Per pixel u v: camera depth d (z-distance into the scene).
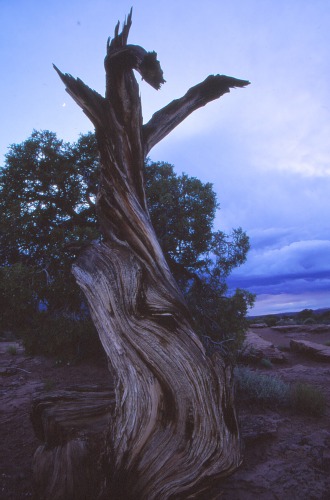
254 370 10.88
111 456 2.86
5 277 5.32
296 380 9.40
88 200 6.81
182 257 8.30
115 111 2.90
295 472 4.20
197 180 8.09
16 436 5.32
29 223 6.02
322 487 3.86
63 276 5.60
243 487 3.88
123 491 2.79
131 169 3.13
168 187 7.60
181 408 2.80
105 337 3.16
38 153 6.59
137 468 2.77
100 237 5.59
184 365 2.89
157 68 2.41
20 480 3.98
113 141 3.00
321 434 5.37
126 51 2.55
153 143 3.32
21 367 9.67
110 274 3.23
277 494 3.73
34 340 6.12
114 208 3.24
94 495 2.95
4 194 6.34
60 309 6.15
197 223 7.71
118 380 3.05
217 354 3.14
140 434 2.81
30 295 5.34
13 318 5.77
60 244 5.57
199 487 2.68
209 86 3.27
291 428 5.71
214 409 2.78
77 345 6.85
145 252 3.22
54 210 6.60
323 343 17.22
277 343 17.94
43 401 4.00
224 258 8.41
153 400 2.86
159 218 7.73
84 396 4.05
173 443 2.76
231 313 7.95
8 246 6.30
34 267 5.88
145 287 3.13
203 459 2.68
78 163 6.82
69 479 3.11
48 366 9.67
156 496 2.70
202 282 8.27
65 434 3.41
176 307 3.11
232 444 2.74
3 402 6.94
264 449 4.91
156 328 3.00
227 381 2.94
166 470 2.72
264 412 6.50
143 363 2.97
